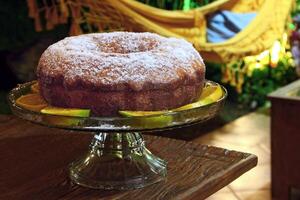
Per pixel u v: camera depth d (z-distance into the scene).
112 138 0.95
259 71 3.45
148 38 0.97
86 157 0.95
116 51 0.95
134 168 0.90
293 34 3.21
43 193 0.85
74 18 1.99
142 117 0.82
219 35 2.33
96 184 0.87
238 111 3.31
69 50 0.91
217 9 2.34
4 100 2.58
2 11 2.53
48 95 0.91
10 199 0.83
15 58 2.64
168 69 0.88
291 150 2.10
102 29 2.03
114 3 2.00
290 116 2.07
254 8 2.46
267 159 2.55
